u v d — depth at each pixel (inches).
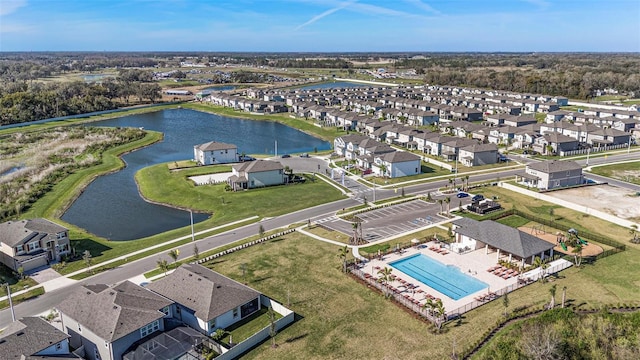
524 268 2699.3
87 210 3978.8
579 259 2716.5
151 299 2122.3
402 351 1977.1
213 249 3031.5
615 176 4653.1
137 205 4109.3
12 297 2436.0
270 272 2701.8
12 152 5885.8
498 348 1925.4
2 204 3922.2
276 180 4539.9
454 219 3521.2
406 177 4753.9
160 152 6279.5
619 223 3388.3
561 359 1900.8
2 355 1672.0
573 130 6161.4
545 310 2246.6
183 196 4229.8
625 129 6589.6
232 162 5462.6
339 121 7795.3
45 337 1811.0
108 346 1862.7
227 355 1920.5
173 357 1861.5
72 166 5216.5
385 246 3048.7
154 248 3073.3
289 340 2066.9
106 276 2674.7
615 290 2439.7
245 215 3688.5
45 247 2837.1
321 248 3029.0
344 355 1958.7
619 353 1947.6
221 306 2154.3
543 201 3917.3
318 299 2405.3
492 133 6441.9
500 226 2965.1
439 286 2536.9
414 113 7687.0
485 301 2356.1
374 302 2370.8
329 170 5078.7
